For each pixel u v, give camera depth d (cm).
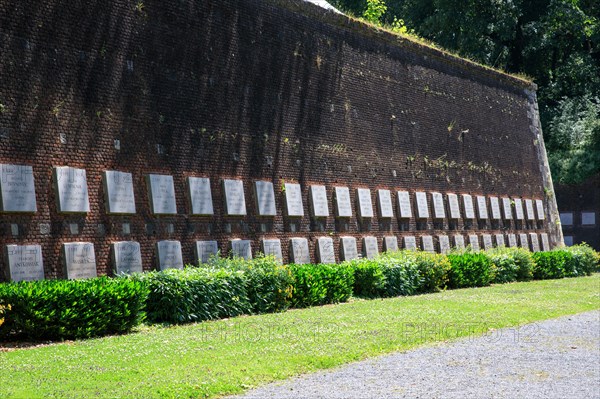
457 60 3419
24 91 1677
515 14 4978
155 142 1984
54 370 1049
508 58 5416
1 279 1579
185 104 2086
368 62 2864
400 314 1744
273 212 2323
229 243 2158
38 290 1349
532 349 1341
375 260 2356
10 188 1608
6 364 1094
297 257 2383
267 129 2361
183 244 2023
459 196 3312
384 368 1148
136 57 1961
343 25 2742
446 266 2534
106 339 1358
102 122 1847
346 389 1003
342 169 2653
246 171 2262
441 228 3148
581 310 1958
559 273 3350
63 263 1702
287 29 2489
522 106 3975
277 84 2422
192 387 968
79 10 1822
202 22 2172
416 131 3086
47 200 1694
